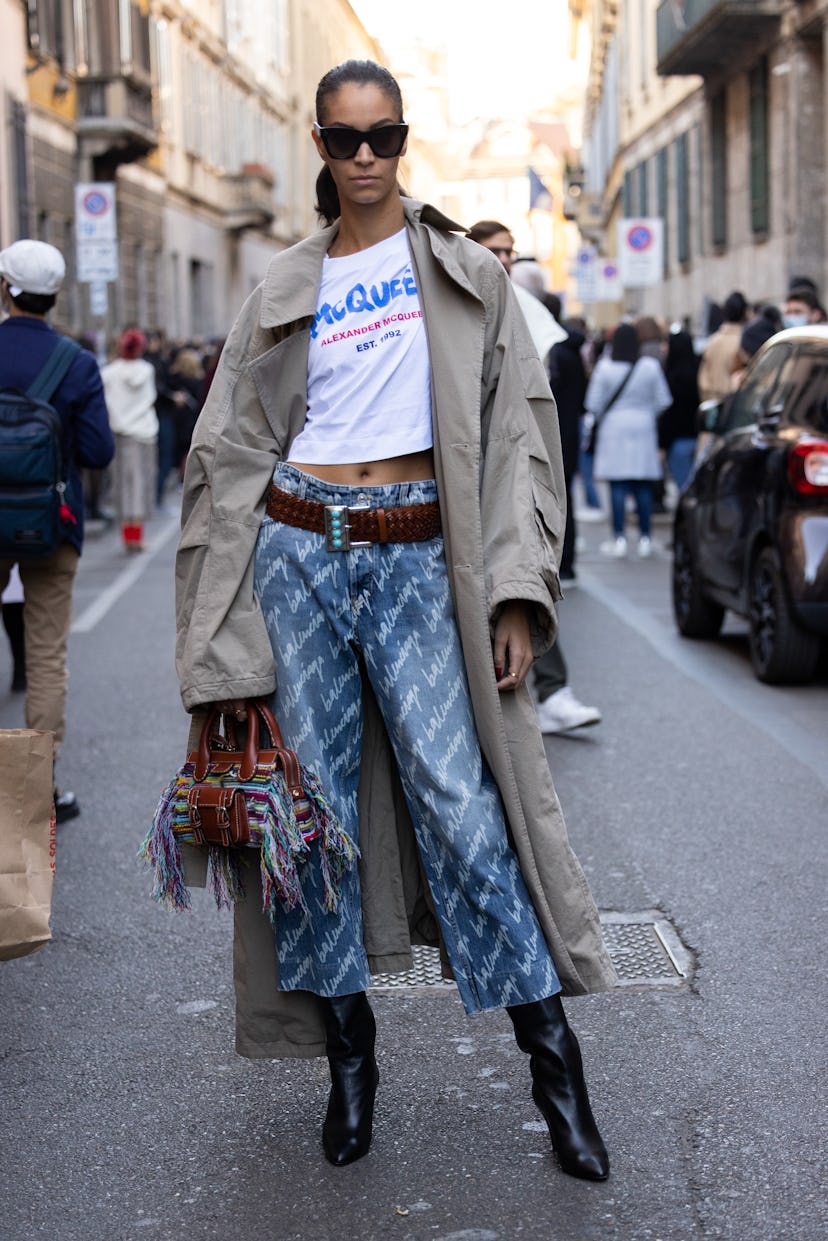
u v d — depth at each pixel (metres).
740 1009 4.14
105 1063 3.96
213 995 4.39
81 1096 3.77
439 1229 3.08
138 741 7.47
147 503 19.70
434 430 3.21
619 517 14.48
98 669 9.38
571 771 6.68
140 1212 3.21
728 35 26.03
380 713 3.36
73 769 6.96
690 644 9.93
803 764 6.73
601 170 56.34
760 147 25.88
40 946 3.36
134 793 6.55
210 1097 3.74
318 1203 3.21
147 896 5.25
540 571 3.17
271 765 3.19
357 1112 3.38
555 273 64.94
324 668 3.25
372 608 3.23
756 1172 3.26
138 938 4.86
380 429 3.24
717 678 8.76
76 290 30.61
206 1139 3.52
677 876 5.25
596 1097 3.65
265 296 3.27
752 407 9.31
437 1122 3.55
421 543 3.23
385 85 3.20
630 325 14.30
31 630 6.09
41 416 5.69
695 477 9.94
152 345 20.98
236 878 3.29
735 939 4.66
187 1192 3.28
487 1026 4.10
